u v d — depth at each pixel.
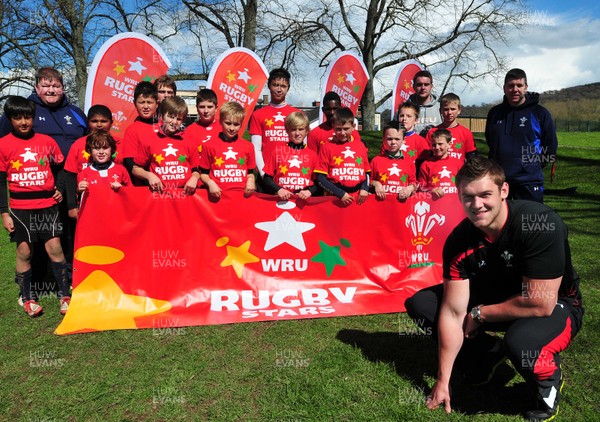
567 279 2.60
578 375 2.91
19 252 4.11
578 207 10.27
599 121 44.75
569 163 15.89
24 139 4.08
